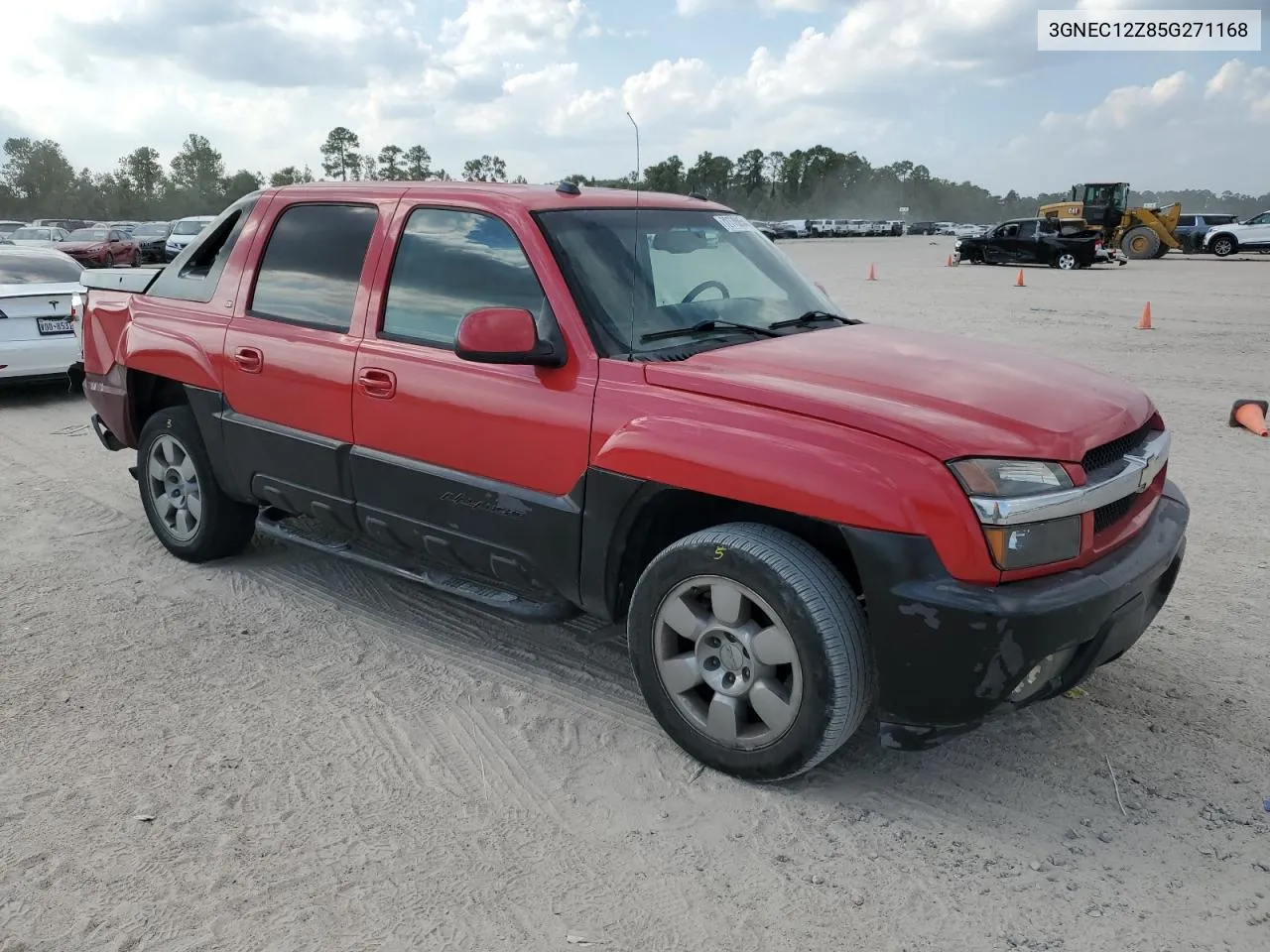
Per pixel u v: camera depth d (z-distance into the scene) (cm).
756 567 307
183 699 387
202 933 262
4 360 942
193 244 511
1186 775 336
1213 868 290
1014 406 312
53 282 993
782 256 459
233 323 464
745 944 260
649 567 338
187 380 482
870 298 2086
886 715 306
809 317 409
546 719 374
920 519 285
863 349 360
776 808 319
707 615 332
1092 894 278
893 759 346
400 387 393
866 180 18500
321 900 275
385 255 412
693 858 295
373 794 325
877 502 287
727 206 472
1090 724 368
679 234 411
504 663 419
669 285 385
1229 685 398
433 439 386
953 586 284
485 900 276
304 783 331
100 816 312
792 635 303
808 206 16300
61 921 266
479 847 299
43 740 357
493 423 365
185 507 523
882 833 306
